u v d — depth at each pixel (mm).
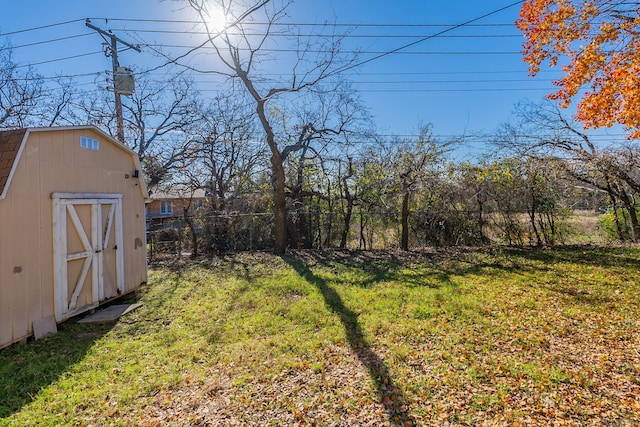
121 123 10359
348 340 4273
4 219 4188
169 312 5672
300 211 12031
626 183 11367
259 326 4871
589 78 6117
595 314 4918
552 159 10953
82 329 4980
